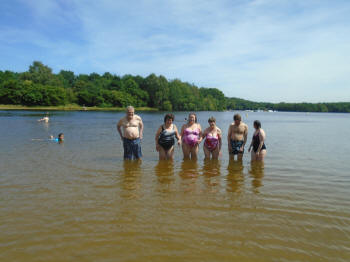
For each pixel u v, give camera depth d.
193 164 8.15
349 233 3.85
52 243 3.46
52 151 10.27
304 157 9.75
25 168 7.38
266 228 3.96
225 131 22.25
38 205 4.69
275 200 5.12
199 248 3.39
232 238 3.66
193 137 8.69
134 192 5.43
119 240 3.55
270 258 3.21
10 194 5.23
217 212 4.50
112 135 16.34
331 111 176.88
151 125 26.59
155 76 107.12
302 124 36.25
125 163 8.17
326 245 3.52
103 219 4.16
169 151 8.66
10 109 67.25
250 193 5.50
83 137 15.20
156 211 4.49
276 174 7.10
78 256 3.19
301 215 4.45
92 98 96.44
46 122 27.41
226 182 6.25
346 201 5.13
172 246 3.43
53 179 6.29
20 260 3.09
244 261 3.14
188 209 4.60
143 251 3.31
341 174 7.20
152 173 6.96
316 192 5.65
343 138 17.00
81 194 5.27
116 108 93.50
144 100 106.38
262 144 8.53
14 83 81.19
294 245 3.51
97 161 8.45
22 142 12.66
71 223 4.02
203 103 123.06
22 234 3.69
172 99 106.25
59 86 98.75
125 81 119.56
